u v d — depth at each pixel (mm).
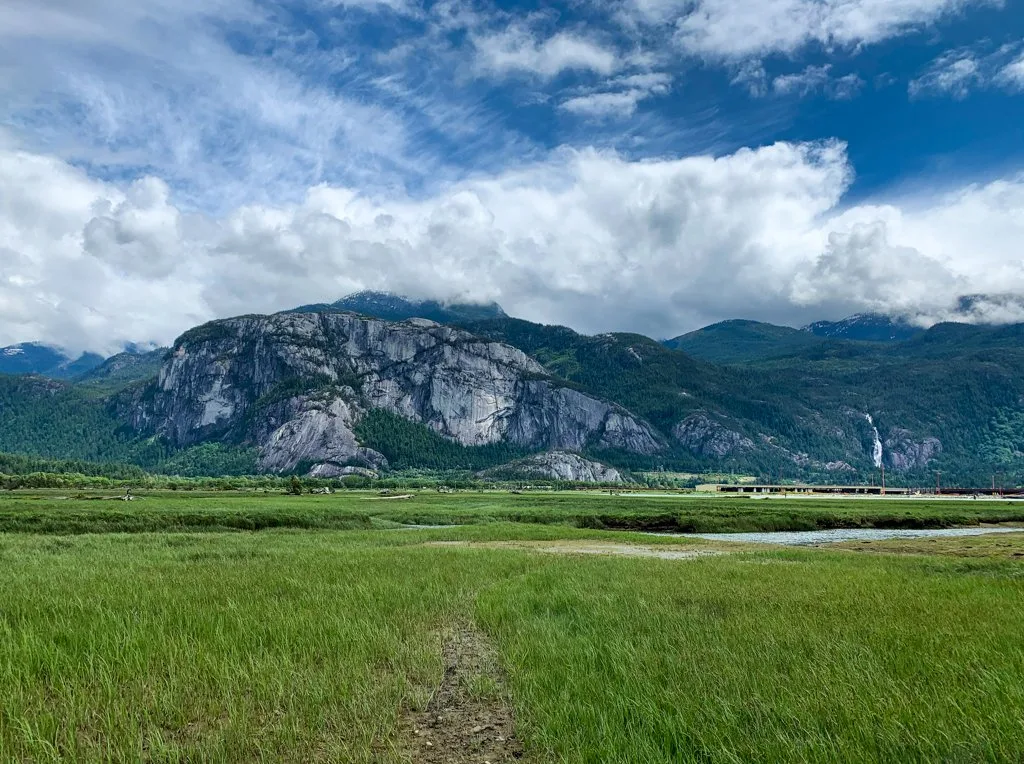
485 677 11797
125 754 8125
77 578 21938
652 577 25297
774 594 20438
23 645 12141
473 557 33281
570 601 19000
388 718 9758
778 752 7906
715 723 8828
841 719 8883
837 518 88625
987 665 11555
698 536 69438
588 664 12094
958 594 20953
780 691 10109
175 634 13633
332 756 8297
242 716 9312
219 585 20719
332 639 13617
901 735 8328
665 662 11844
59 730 8836
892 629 14500
